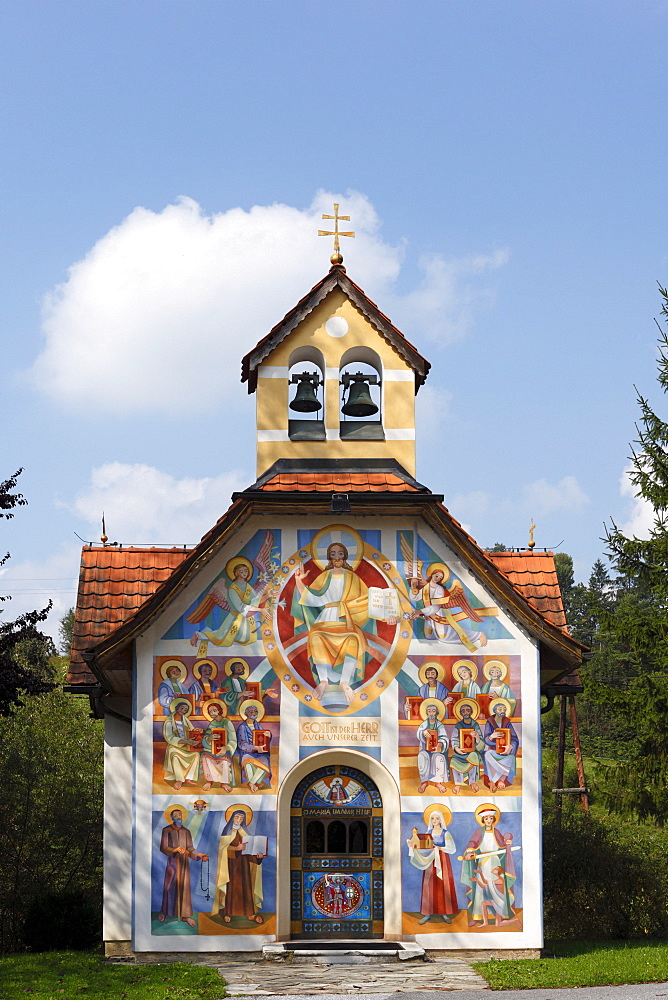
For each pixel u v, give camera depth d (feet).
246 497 72.69
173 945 69.97
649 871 95.30
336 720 72.64
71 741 110.42
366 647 73.41
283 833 71.67
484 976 64.03
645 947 78.64
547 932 93.25
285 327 79.25
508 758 72.64
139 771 71.56
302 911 71.97
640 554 111.24
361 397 79.66
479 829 71.87
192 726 72.13
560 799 123.24
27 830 104.88
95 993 59.52
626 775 109.60
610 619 110.52
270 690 72.69
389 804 72.13
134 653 72.64
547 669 77.41
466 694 73.15
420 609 73.97
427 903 71.05
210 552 72.69
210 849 71.05
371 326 80.18
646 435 113.39
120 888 78.64
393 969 66.59
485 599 74.13
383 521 74.79
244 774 71.87
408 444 79.00
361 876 72.33
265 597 73.61
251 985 62.18
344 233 81.10
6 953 84.84
